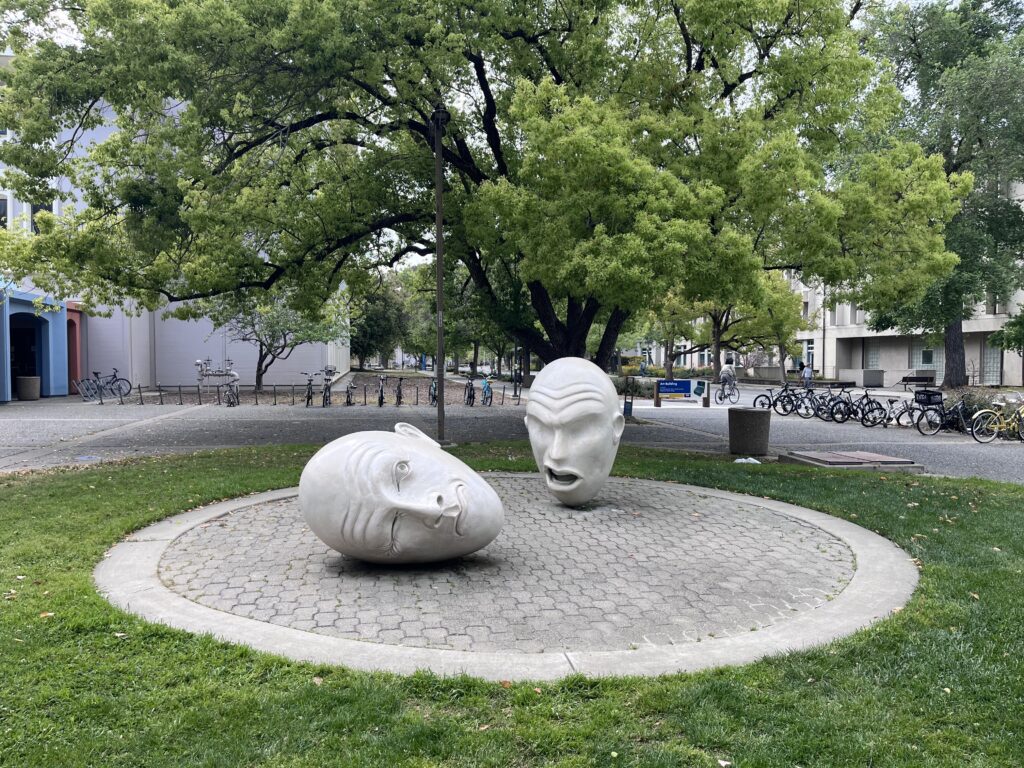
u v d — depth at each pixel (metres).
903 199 12.78
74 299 30.98
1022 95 24.59
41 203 13.12
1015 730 3.51
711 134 12.47
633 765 3.15
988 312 41.28
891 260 12.66
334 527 5.86
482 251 16.91
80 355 32.25
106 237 13.83
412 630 4.85
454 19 13.46
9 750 3.17
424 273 24.20
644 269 11.03
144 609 5.03
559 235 12.17
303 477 6.07
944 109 26.42
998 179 26.59
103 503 8.43
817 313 44.91
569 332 17.28
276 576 5.97
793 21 13.11
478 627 4.92
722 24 12.68
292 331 30.64
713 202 11.47
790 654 4.34
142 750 3.21
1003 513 8.49
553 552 6.86
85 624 4.59
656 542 7.28
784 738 3.39
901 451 15.53
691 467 11.91
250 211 14.78
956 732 3.48
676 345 66.75
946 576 5.95
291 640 4.50
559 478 8.72
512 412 23.77
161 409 24.16
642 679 3.98
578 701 3.74
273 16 12.48
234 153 14.87
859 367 53.12
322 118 14.98
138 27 11.46
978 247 25.98
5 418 20.73
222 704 3.61
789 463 13.30
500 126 16.83
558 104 12.27
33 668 3.97
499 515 6.29
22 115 11.96
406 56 13.69
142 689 3.78
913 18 28.05
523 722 3.51
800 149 11.73
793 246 12.41
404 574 6.07
